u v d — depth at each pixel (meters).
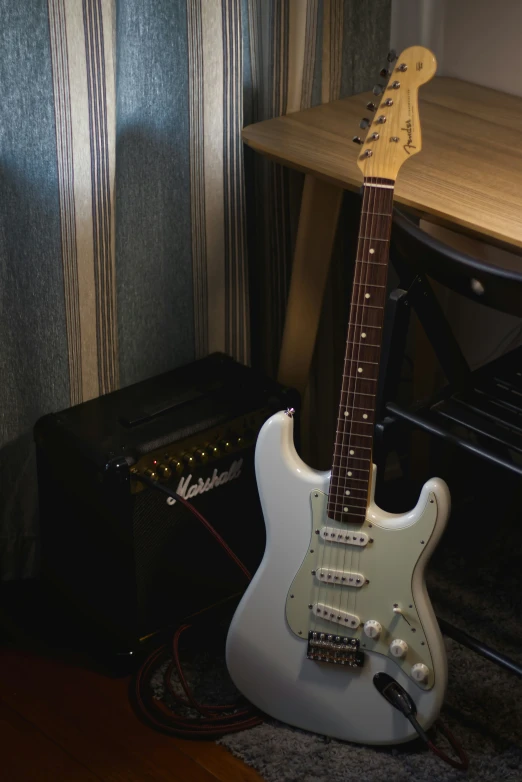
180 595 1.86
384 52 2.06
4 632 1.93
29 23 1.62
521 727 1.68
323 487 1.54
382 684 1.58
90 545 1.81
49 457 1.81
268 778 1.61
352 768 1.61
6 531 2.03
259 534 1.96
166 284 1.98
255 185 2.05
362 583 1.55
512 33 1.96
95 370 1.92
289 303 1.97
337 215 1.87
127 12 1.73
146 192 1.88
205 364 1.97
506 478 2.24
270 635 1.63
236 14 1.78
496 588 1.99
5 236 1.79
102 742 1.69
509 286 1.38
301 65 1.92
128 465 1.67
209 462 1.80
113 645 1.85
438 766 1.61
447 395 1.74
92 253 1.82
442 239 1.88
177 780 1.62
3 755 1.67
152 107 1.82
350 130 1.85
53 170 1.73
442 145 1.78
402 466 2.22
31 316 1.85
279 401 1.87
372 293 1.49
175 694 1.75
